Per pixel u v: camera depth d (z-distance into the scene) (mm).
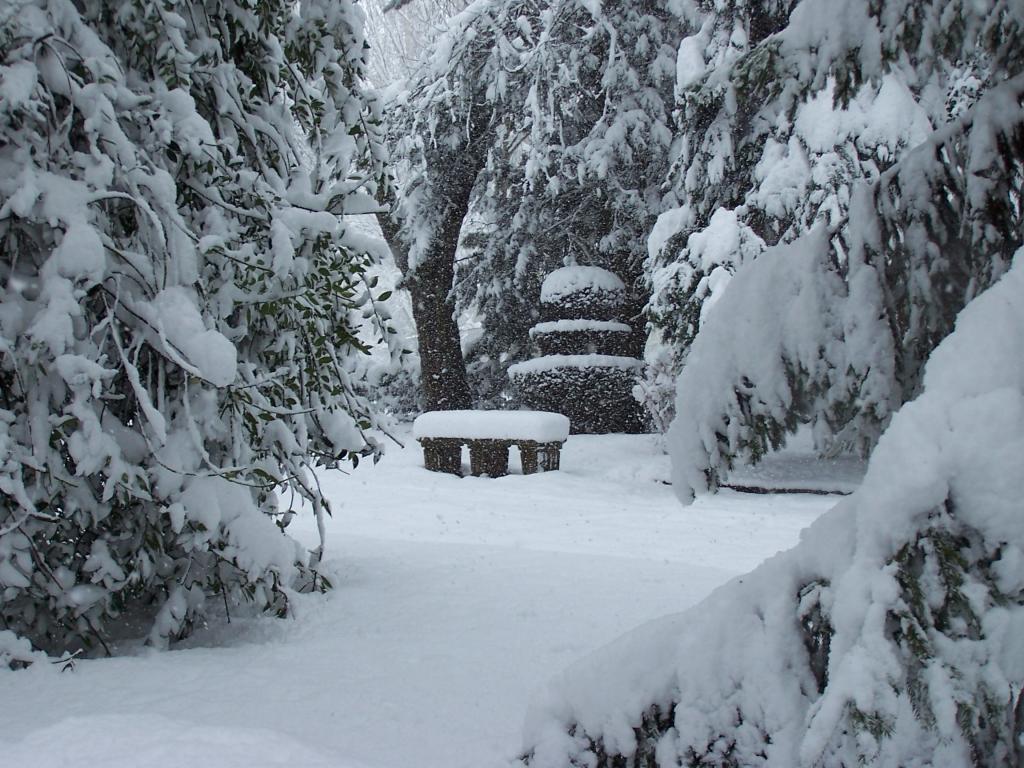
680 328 13398
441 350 20594
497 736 3064
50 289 3830
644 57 17875
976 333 1724
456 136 18938
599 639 4398
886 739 1634
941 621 1596
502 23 17812
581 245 19891
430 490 12531
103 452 3865
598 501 11719
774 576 2033
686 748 1994
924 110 11227
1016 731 1562
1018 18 2557
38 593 4016
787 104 2939
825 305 2465
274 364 4996
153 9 4340
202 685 3543
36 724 2971
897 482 1662
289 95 5613
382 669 3830
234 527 4348
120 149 4094
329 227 4777
